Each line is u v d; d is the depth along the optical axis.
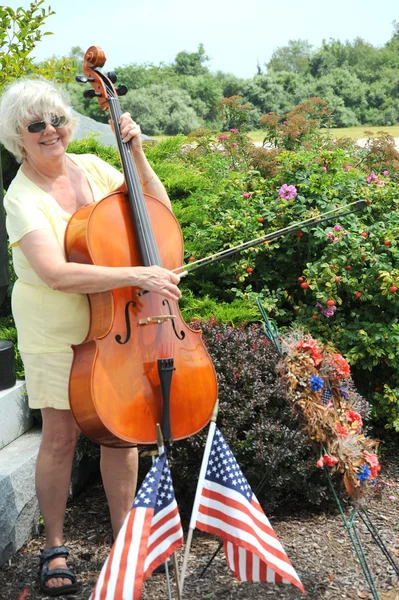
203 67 51.06
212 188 6.04
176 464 3.71
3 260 4.00
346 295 4.94
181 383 3.00
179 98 29.11
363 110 29.78
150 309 2.96
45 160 3.03
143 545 2.53
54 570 3.11
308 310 4.81
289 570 2.78
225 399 3.83
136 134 3.23
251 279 5.09
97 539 3.59
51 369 3.04
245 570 2.88
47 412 3.11
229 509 2.82
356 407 4.07
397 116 29.73
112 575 2.50
